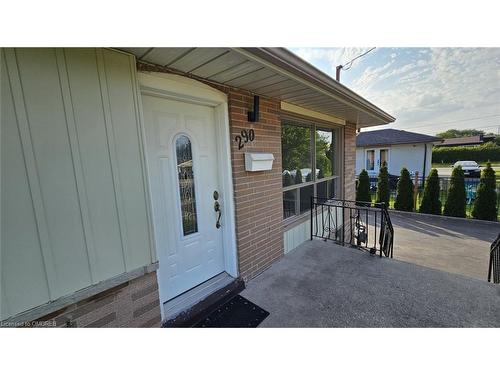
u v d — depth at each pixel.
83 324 1.39
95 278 1.38
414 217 8.24
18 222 1.13
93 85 1.33
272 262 2.98
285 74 1.88
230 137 2.32
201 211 2.27
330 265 2.93
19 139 1.11
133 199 1.53
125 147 1.48
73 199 1.28
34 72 1.14
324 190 4.69
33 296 1.18
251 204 2.59
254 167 2.46
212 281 2.36
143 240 1.59
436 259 4.84
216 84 2.12
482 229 6.69
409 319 1.94
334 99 2.79
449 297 2.21
